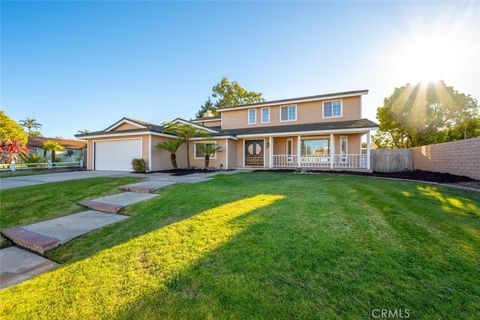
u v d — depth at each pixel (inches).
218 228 146.9
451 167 390.6
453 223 148.9
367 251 110.3
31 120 1747.0
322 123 594.9
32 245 151.4
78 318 79.0
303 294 81.9
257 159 657.0
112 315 78.7
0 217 215.6
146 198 256.8
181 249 122.8
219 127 816.9
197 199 223.8
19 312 84.7
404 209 179.3
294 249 113.8
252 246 119.0
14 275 117.8
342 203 196.5
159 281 96.0
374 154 542.3
